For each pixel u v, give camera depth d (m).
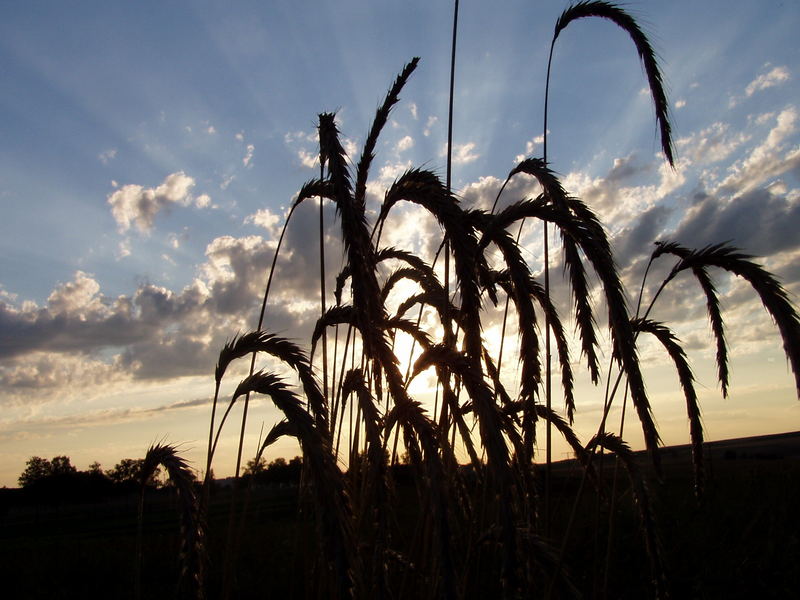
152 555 9.34
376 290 2.80
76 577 8.62
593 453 4.32
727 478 12.02
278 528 8.66
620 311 2.54
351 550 2.31
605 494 5.20
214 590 6.45
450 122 4.11
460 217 3.01
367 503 3.03
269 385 2.65
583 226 2.66
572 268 3.15
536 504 3.98
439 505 2.36
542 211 2.87
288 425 3.43
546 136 4.56
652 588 6.30
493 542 3.25
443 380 3.34
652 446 2.55
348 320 3.71
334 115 2.84
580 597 3.23
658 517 8.36
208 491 3.07
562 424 4.90
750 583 6.50
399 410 2.72
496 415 2.40
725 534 8.11
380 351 2.82
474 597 4.06
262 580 6.58
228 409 2.96
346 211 2.61
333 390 3.93
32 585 8.14
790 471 11.34
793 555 6.89
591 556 6.80
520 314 3.35
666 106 3.34
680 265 4.39
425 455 2.49
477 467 4.10
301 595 6.07
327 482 2.33
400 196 3.24
